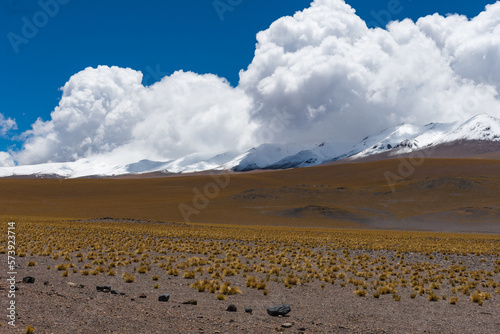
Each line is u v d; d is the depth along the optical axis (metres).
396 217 104.12
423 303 18.61
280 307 15.30
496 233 84.56
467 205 111.75
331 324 14.16
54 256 28.69
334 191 135.38
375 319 15.30
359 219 102.38
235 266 27.20
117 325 11.90
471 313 16.66
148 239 44.69
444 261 33.97
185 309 14.99
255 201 128.00
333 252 38.44
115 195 158.75
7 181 187.38
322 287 21.77
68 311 12.88
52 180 196.00
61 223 71.94
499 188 125.88
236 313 14.95
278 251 37.53
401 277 25.91
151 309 14.32
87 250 34.03
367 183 161.62
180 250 35.97
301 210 111.00
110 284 19.92
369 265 30.50
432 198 120.50
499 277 26.69
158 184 185.12
